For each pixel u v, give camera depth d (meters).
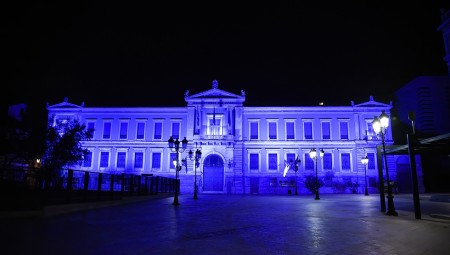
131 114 54.16
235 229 10.74
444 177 54.34
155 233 9.73
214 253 7.21
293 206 21.34
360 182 51.03
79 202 17.83
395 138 62.59
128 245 7.89
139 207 20.11
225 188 50.41
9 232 9.34
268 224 12.05
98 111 54.16
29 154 28.02
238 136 52.31
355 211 17.48
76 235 9.08
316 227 11.27
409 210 17.64
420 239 9.03
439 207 19.73
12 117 27.55
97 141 53.34
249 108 53.69
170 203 24.31
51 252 6.99
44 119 55.06
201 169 50.97
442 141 14.59
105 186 21.53
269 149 52.56
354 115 53.16
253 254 7.16
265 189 51.22
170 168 52.19
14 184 16.88
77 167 52.38
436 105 58.28
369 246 8.08
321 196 38.66
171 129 53.59
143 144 53.09
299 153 52.41
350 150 52.28
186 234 9.63
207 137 51.59
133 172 52.34
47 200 15.30
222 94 53.78
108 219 13.12
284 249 7.68
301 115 53.56
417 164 51.38
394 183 47.06
